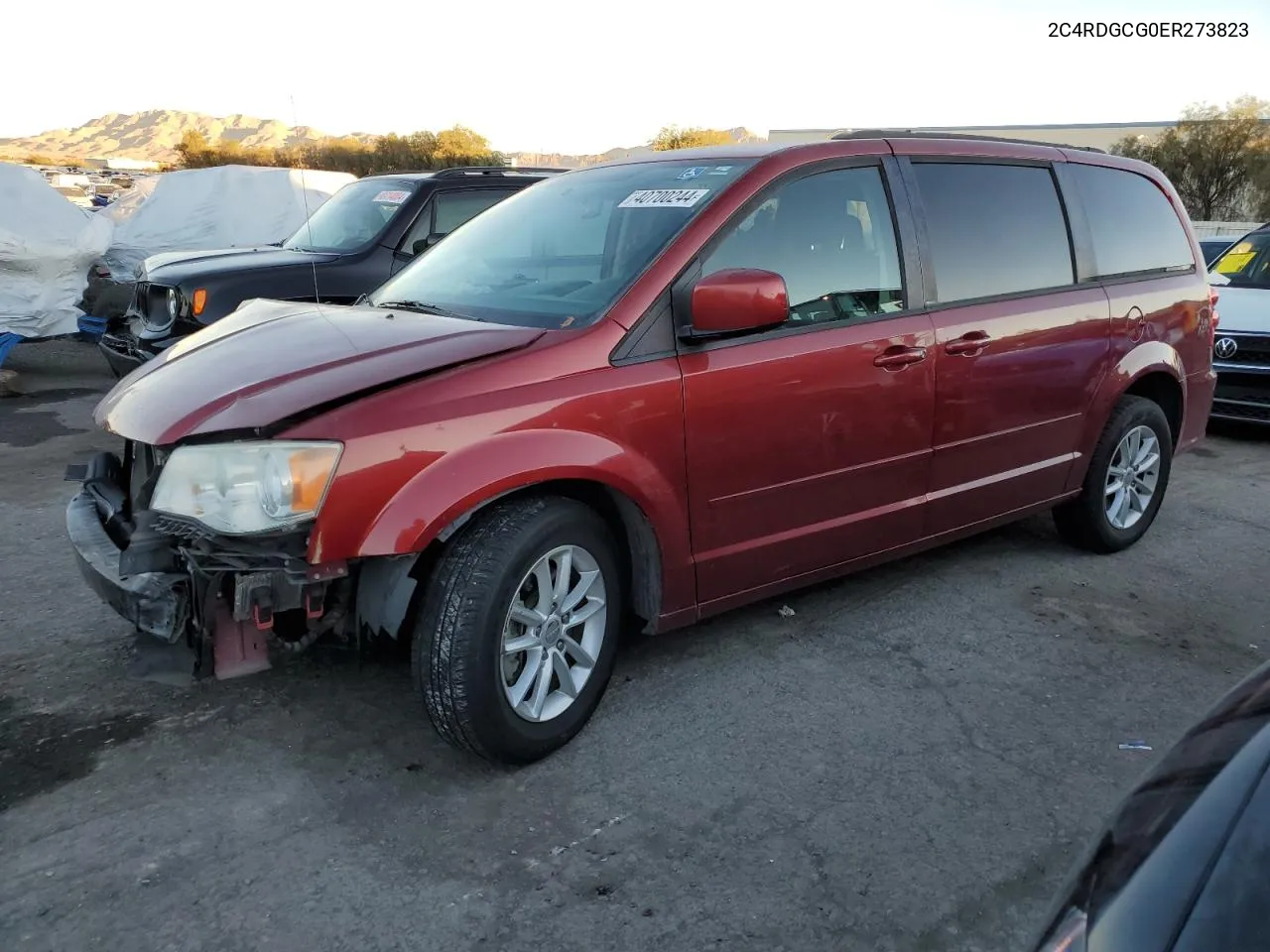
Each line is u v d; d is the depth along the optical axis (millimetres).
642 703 3410
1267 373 7207
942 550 4996
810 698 3467
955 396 3930
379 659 3656
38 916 2379
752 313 3023
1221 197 39688
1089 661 3803
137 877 2520
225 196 12711
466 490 2699
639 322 3117
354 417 2627
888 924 2395
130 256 12312
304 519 2555
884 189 3818
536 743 2971
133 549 2744
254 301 4066
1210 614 4285
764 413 3340
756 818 2789
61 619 4027
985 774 3025
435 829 2727
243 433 2605
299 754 3080
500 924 2377
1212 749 1358
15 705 3340
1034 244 4328
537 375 2906
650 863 2598
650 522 3146
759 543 3469
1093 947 1169
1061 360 4340
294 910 2412
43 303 10266
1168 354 4891
